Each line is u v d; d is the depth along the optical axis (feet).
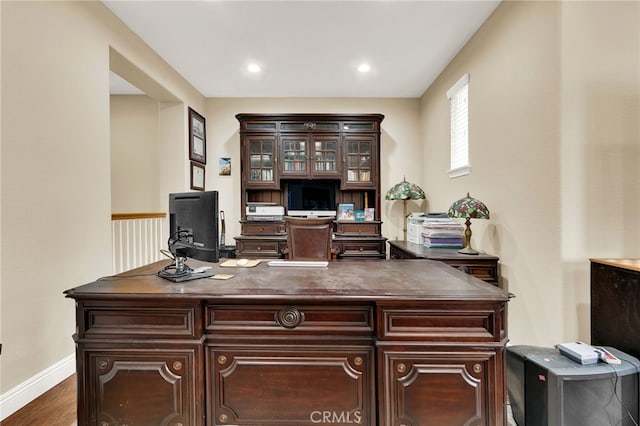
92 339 4.09
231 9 7.49
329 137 12.19
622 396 4.06
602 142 5.62
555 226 5.76
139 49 8.72
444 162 10.98
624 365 4.12
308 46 9.22
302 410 4.15
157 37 8.71
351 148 12.33
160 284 4.51
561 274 5.66
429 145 12.45
